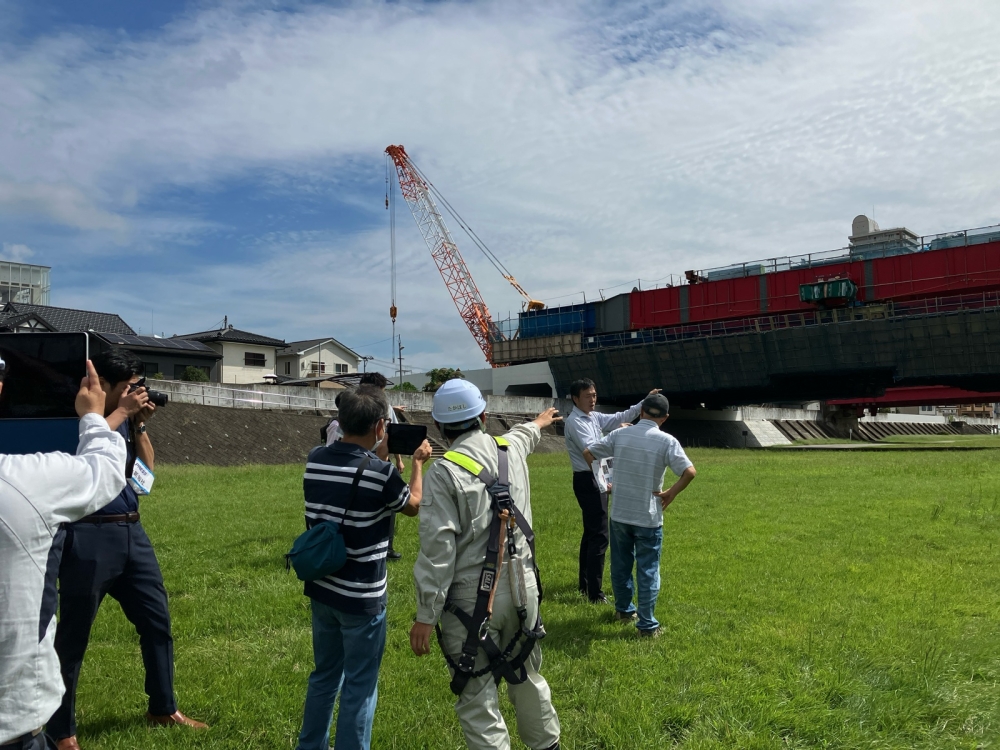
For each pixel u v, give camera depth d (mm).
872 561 8266
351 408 3438
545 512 12367
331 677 3549
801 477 18766
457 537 3232
